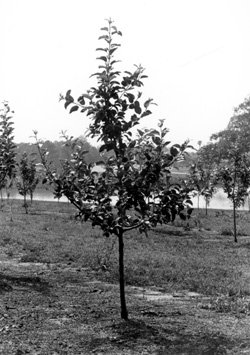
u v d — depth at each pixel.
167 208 8.19
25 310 9.68
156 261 17.83
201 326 8.67
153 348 7.11
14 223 31.72
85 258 18.05
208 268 16.78
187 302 11.48
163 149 8.24
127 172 8.05
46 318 9.05
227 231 32.25
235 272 16.06
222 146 69.56
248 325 8.87
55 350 6.98
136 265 16.89
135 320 8.96
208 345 7.24
